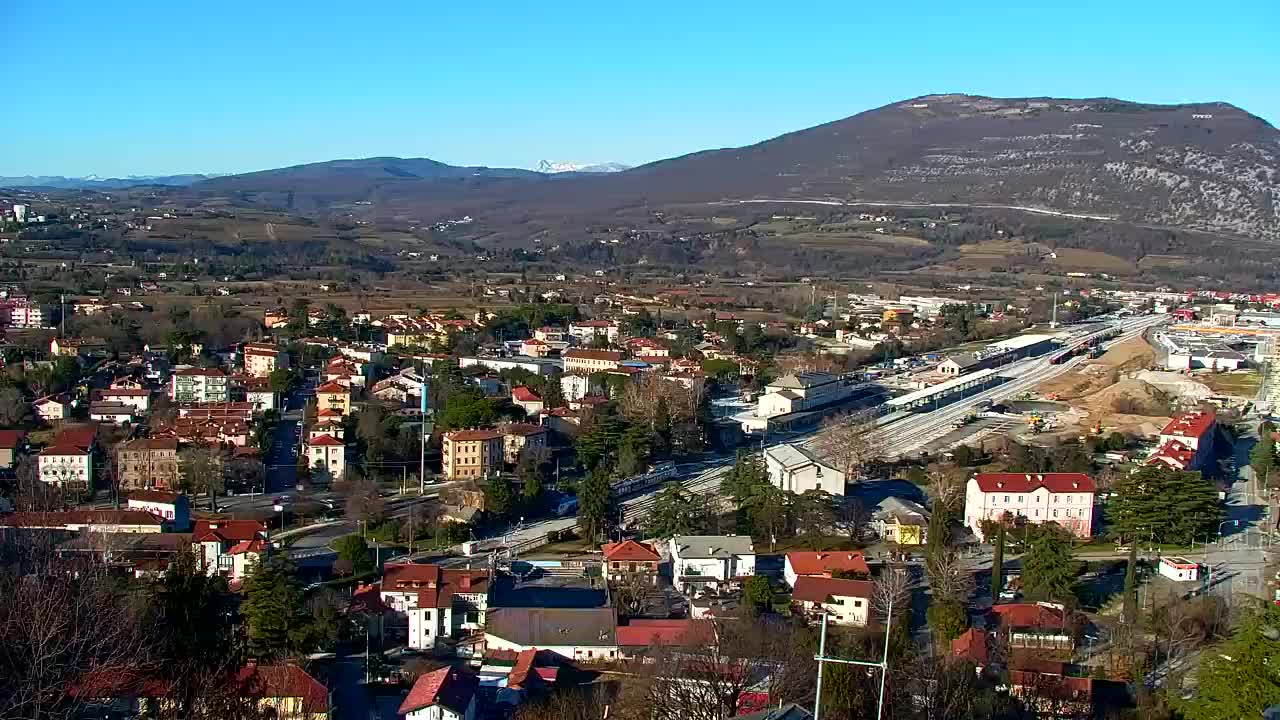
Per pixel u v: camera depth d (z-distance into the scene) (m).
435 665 153.75
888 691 106.06
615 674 151.62
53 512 196.75
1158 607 162.50
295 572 183.75
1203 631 156.12
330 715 130.88
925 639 156.38
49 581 118.19
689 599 177.00
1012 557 196.88
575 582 188.25
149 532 193.38
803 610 167.75
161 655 107.62
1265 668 115.12
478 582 174.88
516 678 146.25
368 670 151.25
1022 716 126.19
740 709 109.12
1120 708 129.38
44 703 91.50
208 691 104.75
